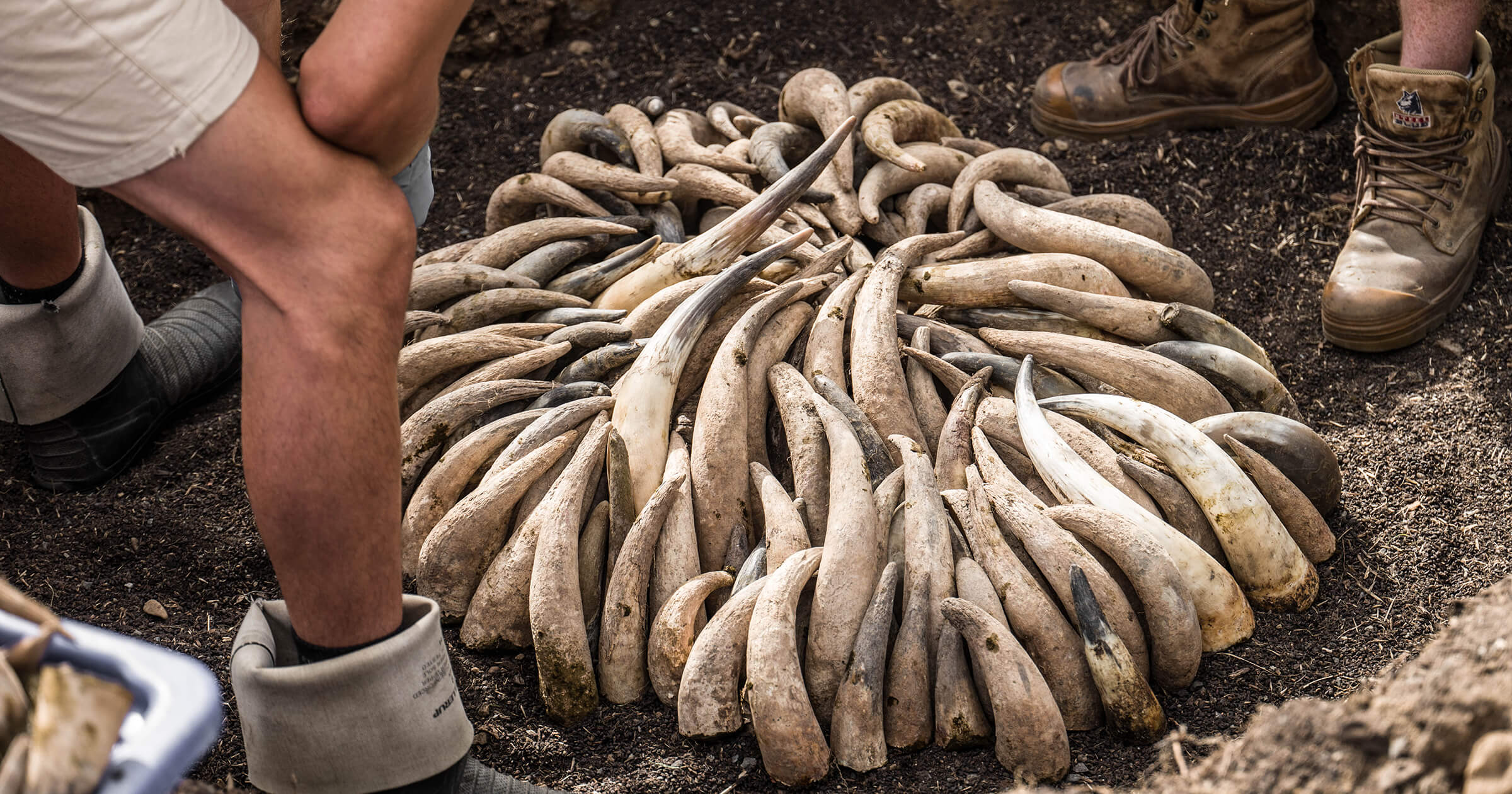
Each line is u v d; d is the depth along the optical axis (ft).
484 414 6.59
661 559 5.74
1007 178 8.21
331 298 3.84
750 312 6.63
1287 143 9.36
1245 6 9.00
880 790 5.00
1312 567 5.96
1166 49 9.44
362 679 4.23
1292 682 5.45
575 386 6.53
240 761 5.27
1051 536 5.45
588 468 5.90
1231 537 5.78
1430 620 5.74
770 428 6.57
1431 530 6.30
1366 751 3.62
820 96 8.29
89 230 7.18
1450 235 7.70
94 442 7.20
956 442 6.19
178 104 3.63
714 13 11.44
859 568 5.38
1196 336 6.90
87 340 6.94
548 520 5.68
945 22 11.30
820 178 7.95
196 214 3.84
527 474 5.95
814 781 5.03
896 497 5.87
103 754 2.79
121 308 7.21
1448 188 7.73
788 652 5.07
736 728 5.27
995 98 10.46
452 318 7.13
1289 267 8.55
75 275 6.91
